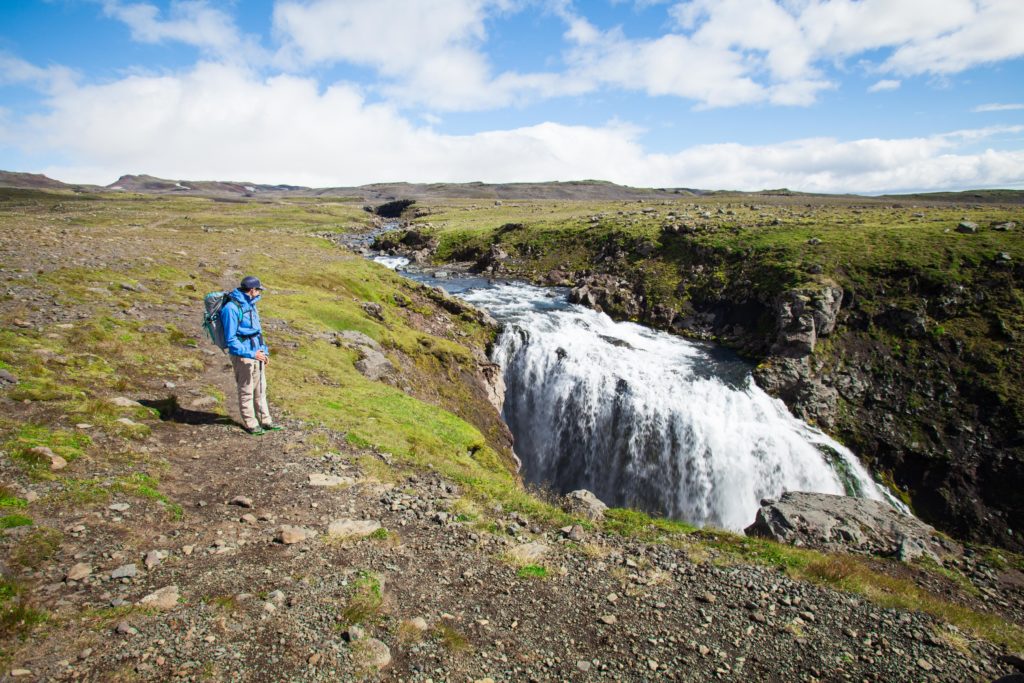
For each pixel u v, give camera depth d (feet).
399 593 25.96
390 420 55.88
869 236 188.65
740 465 112.78
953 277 148.46
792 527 51.16
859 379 134.62
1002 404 121.49
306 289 113.60
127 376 46.03
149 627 19.76
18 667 16.49
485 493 40.47
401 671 20.61
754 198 643.86
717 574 33.35
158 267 94.94
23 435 31.17
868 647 27.37
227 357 57.93
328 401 55.52
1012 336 132.36
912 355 136.77
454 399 100.22
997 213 253.03
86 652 17.80
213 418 42.91
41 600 19.76
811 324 139.95
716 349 156.46
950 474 116.37
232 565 25.11
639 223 275.18
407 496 37.17
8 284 63.26
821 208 343.26
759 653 25.63
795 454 114.01
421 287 157.99
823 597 32.19
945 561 48.67
